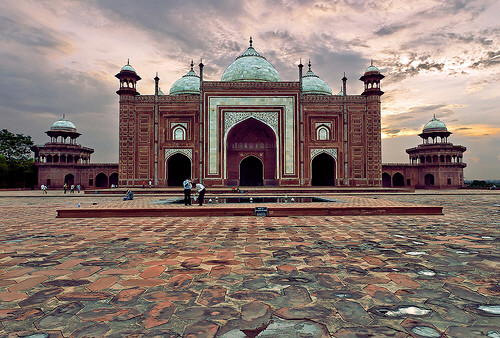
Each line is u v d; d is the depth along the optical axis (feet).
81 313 3.17
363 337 2.64
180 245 6.50
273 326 2.86
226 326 2.87
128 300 3.51
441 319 3.01
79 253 5.81
